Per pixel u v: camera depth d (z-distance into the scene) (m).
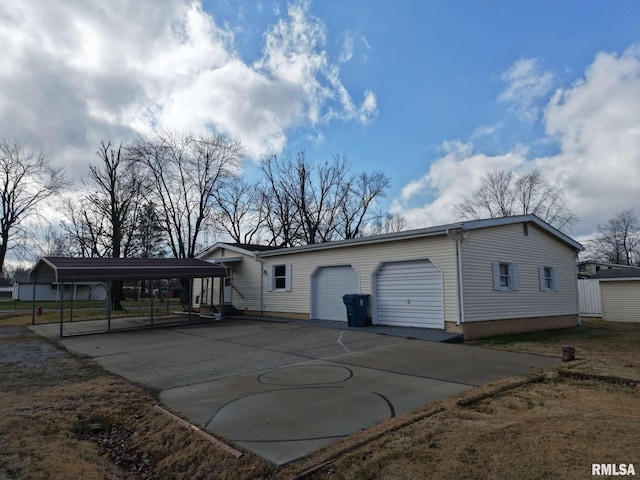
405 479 3.55
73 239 41.16
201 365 8.58
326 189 38.50
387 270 14.08
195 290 24.59
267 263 19.44
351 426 4.80
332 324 14.81
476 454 3.89
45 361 9.20
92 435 5.18
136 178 30.89
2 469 3.99
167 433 4.94
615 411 4.97
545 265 15.71
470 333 11.75
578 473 3.45
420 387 6.38
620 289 19.88
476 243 12.55
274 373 7.64
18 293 50.62
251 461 4.01
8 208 33.72
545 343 10.83
